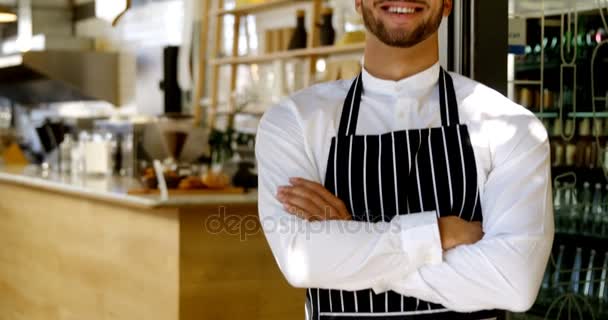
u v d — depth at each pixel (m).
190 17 6.86
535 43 2.96
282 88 5.66
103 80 7.84
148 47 7.14
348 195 2.06
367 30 2.12
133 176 5.43
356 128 2.09
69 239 4.84
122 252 4.22
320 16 5.49
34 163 7.45
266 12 6.19
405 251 1.88
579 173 3.15
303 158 2.10
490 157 2.02
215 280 3.78
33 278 5.38
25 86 8.95
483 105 2.07
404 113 2.07
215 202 3.71
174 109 6.81
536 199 1.94
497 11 2.69
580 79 3.09
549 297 3.13
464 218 2.02
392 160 2.04
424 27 2.03
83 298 4.68
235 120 6.28
